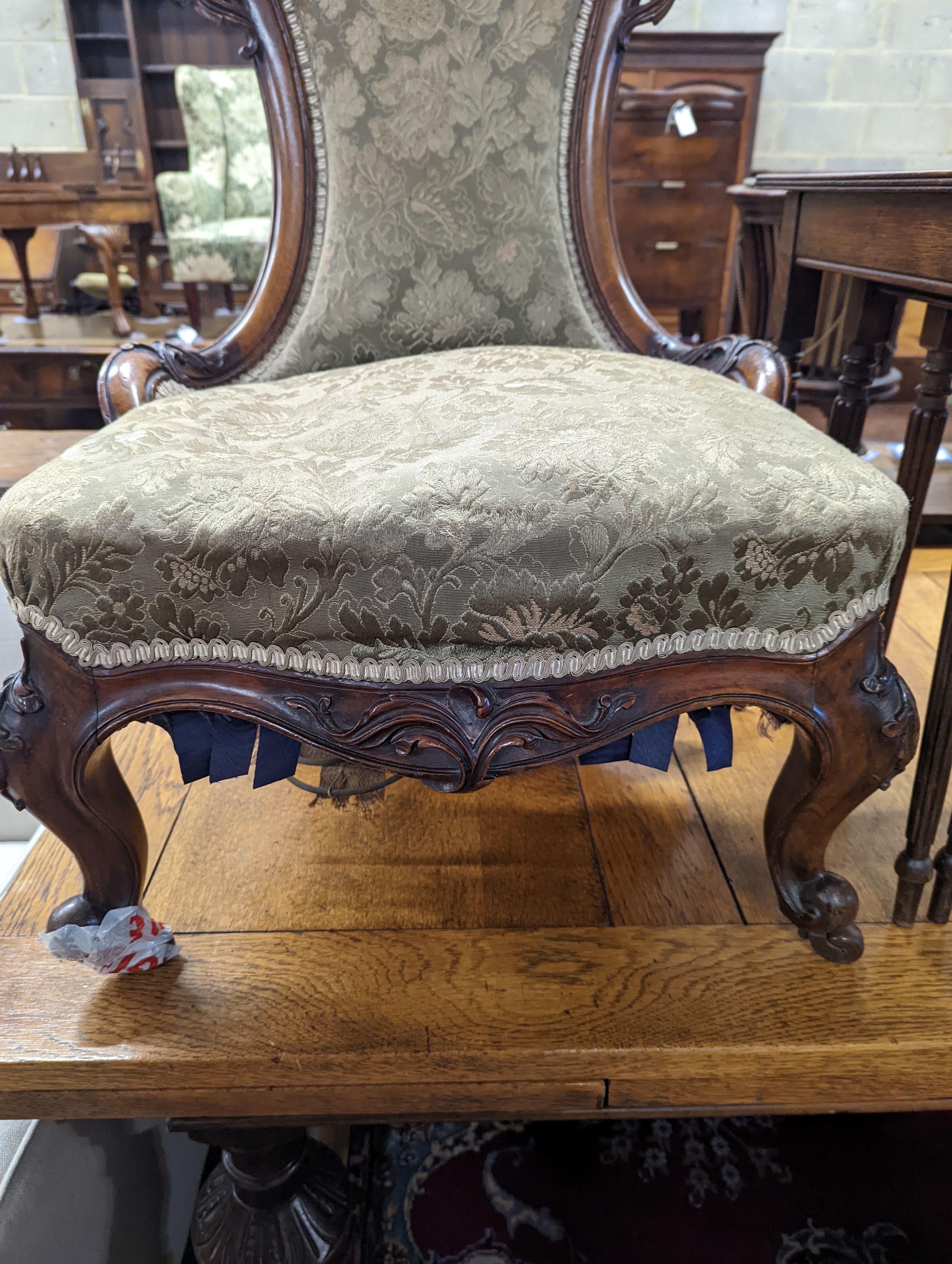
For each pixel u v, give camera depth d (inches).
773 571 19.6
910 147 142.8
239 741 21.9
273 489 19.8
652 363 27.6
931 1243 27.4
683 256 107.1
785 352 40.4
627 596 19.5
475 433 21.7
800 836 24.0
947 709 24.4
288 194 31.9
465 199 31.1
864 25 134.5
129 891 24.0
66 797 21.3
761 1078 23.8
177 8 150.9
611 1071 23.4
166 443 21.8
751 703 21.1
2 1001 24.7
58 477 19.9
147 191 124.1
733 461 20.3
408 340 32.5
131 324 133.4
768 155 143.1
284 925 27.7
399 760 20.9
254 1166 25.8
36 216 120.6
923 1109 24.6
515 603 19.3
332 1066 23.0
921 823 26.2
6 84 148.3
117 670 20.1
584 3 30.4
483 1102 24.0
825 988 25.3
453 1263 27.7
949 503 61.4
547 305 32.6
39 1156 27.8
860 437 40.4
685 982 25.5
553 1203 29.0
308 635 19.8
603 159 32.3
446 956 26.5
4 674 40.5
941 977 25.7
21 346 108.0
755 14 133.9
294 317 32.9
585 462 20.0
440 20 29.5
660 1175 29.9
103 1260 29.0
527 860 30.8
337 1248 27.1
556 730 20.6
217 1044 23.3
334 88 30.3
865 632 20.7
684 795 34.4
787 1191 29.1
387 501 19.3
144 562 19.1
